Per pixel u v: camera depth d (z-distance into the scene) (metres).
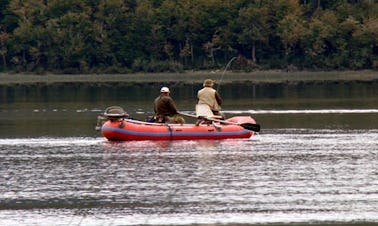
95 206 82.62
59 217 79.06
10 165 103.44
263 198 84.88
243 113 165.12
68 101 199.00
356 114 159.25
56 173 98.12
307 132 132.25
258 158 106.62
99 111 171.88
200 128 121.38
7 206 82.94
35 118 159.00
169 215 79.31
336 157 106.81
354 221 77.06
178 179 94.00
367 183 90.75
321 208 81.06
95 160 106.38
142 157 108.12
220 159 106.06
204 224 76.69
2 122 152.62
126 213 80.25
